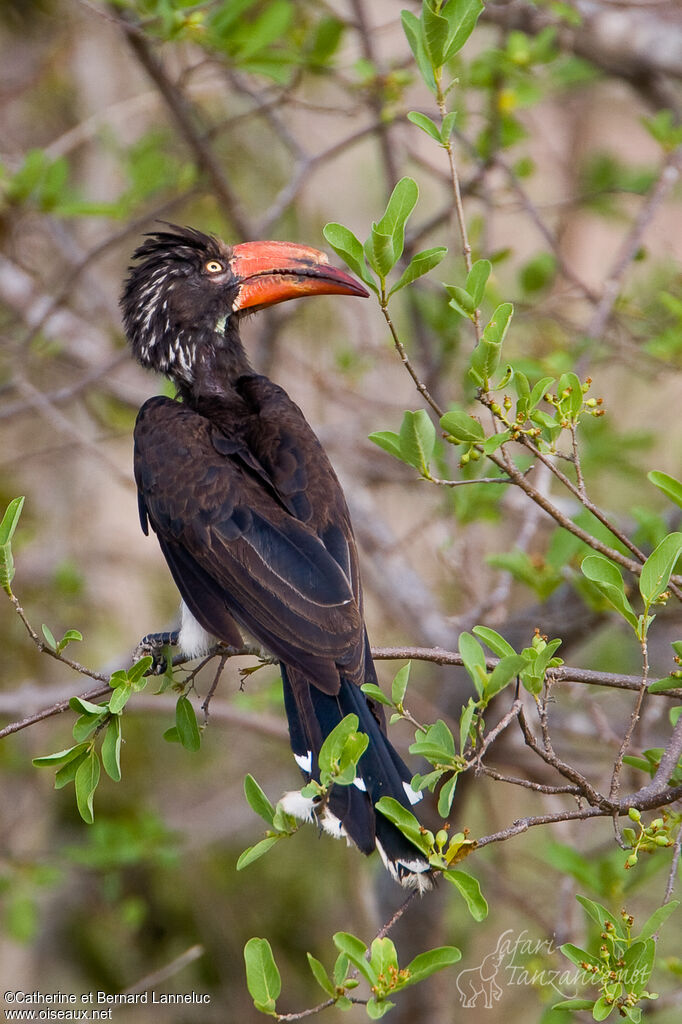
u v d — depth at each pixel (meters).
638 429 12.88
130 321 9.08
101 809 15.19
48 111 15.76
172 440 7.73
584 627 10.07
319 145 15.62
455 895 11.62
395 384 14.51
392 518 15.11
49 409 11.91
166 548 7.54
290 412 8.22
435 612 12.17
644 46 12.71
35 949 14.64
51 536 15.57
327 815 5.84
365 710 6.50
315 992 14.47
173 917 15.03
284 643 6.77
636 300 12.37
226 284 8.84
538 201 15.28
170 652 7.58
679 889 11.01
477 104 12.98
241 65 10.28
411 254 11.76
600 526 8.66
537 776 11.22
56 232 13.46
